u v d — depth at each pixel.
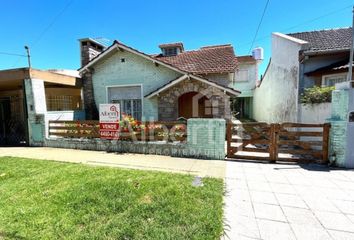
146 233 2.86
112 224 3.07
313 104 7.62
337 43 9.11
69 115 10.67
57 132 9.14
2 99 13.37
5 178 5.00
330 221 3.20
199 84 9.70
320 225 3.10
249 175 5.25
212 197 3.89
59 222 3.15
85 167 5.83
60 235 2.85
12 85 11.59
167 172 5.40
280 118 11.08
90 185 4.43
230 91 9.26
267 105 14.07
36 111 9.32
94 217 3.27
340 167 5.82
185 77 9.49
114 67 11.32
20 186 4.47
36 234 2.89
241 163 6.36
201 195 3.96
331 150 5.96
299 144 6.27
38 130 9.31
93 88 11.73
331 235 2.87
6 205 3.66
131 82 11.12
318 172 5.42
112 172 5.33
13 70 9.32
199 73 10.47
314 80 8.80
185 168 5.87
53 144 9.08
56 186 4.45
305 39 10.39
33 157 7.27
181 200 3.77
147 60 10.77
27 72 9.12
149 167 5.99
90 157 7.18
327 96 7.02
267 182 4.76
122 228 2.97
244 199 3.91
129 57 11.05
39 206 3.61
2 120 13.24
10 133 12.37
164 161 6.62
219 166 6.05
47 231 2.95
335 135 5.84
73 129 8.84
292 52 9.48
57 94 12.81
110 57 11.32
